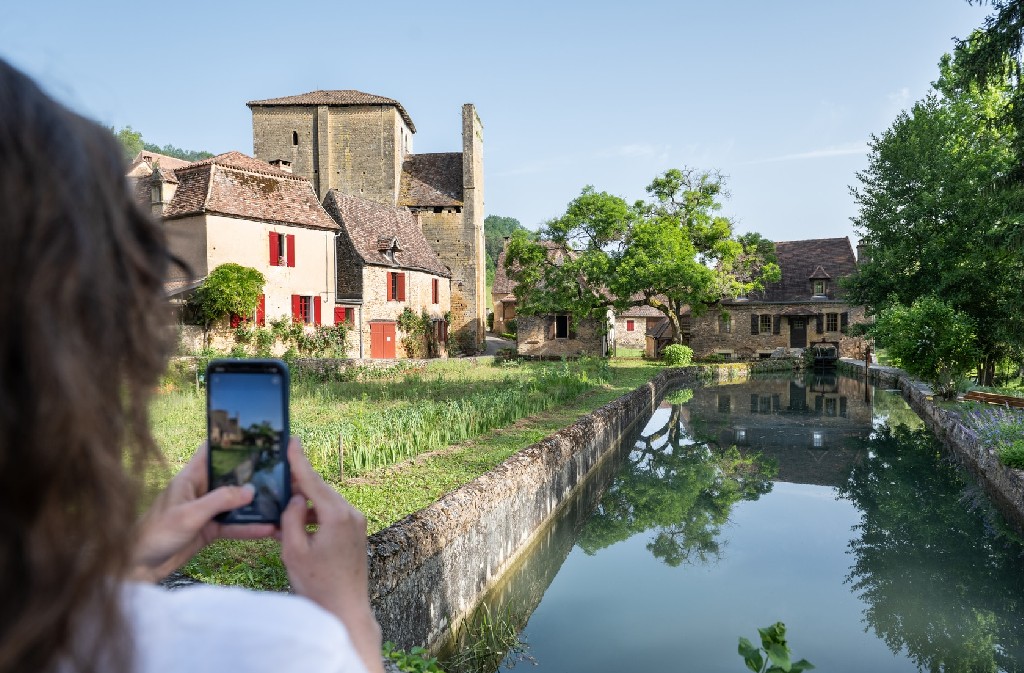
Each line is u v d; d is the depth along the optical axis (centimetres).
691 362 4191
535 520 1014
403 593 591
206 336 2506
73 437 43
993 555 1034
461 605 729
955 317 2112
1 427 41
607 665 695
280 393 90
